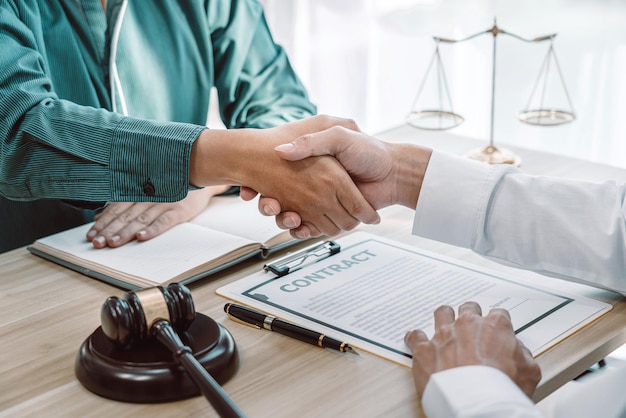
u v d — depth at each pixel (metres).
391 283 1.04
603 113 2.39
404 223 1.25
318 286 1.04
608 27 2.30
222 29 1.64
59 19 1.46
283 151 1.10
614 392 1.17
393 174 1.14
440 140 1.61
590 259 1.00
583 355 0.88
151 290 0.85
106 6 1.48
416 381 0.81
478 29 2.55
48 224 1.52
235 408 0.73
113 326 0.82
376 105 2.80
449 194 1.07
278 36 2.74
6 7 1.33
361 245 1.16
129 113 1.55
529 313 0.96
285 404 0.80
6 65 1.22
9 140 1.19
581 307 0.98
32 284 1.08
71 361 0.89
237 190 1.37
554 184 1.05
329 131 1.11
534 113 1.58
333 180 1.11
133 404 0.81
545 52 2.44
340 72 2.76
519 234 1.04
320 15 2.69
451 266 1.09
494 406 0.72
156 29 1.57
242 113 1.66
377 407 0.79
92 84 1.49
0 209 1.47
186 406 0.80
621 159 2.41
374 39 2.71
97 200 1.17
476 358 0.79
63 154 1.17
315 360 0.88
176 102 1.61
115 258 1.12
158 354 0.83
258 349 0.90
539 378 0.82
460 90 2.67
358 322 0.95
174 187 1.15
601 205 1.02
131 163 1.15
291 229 1.16
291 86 1.70
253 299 1.01
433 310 0.97
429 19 2.62
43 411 0.80
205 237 1.17
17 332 0.96
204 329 0.88
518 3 2.44
